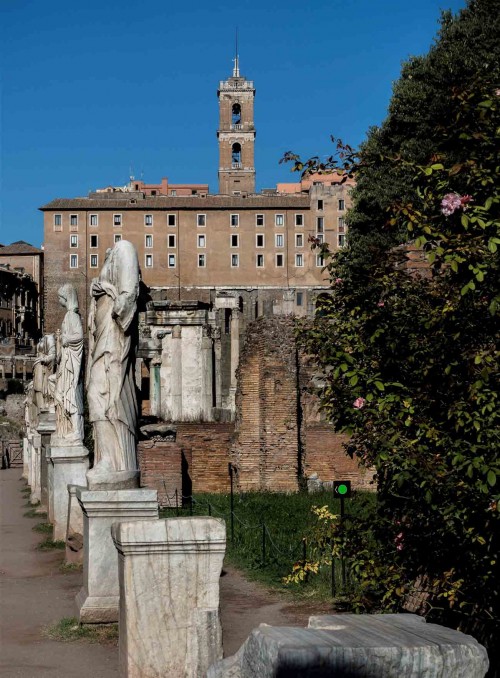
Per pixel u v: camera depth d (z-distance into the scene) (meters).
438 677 4.99
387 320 11.54
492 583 10.18
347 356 11.23
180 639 9.41
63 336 23.83
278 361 32.34
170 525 9.52
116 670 10.91
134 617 9.36
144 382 66.50
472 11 42.28
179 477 29.66
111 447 13.62
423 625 5.56
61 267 160.50
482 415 9.84
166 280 160.75
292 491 31.72
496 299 9.58
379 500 12.71
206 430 33.22
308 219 161.62
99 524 13.20
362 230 43.31
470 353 10.02
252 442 32.38
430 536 11.09
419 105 34.91
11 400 104.50
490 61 36.94
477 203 10.55
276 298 160.12
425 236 10.56
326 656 4.93
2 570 18.70
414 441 10.35
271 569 17.91
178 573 9.48
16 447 70.12
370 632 5.36
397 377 11.34
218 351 64.62
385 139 38.19
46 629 13.09
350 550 12.18
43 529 25.25
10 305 163.50
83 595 13.42
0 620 13.85
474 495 9.65
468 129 10.88
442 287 11.45
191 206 161.62
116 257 13.77
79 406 23.78
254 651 5.24
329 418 11.91
